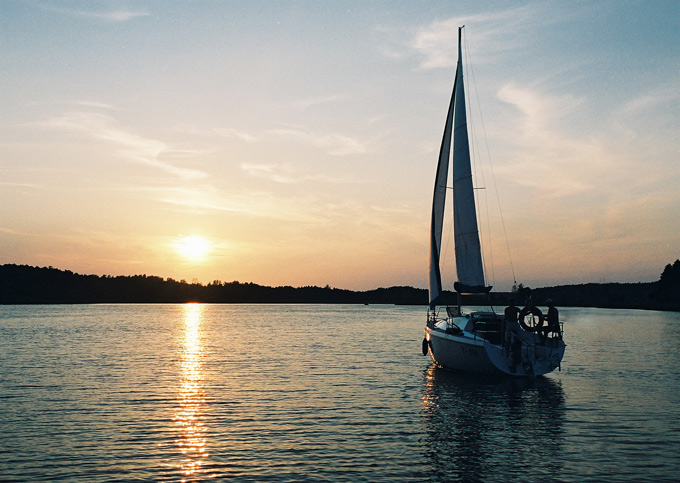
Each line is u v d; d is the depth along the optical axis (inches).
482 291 1096.8
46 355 1510.8
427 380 1063.6
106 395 909.8
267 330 2709.2
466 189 1118.4
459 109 1136.8
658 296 6540.4
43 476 516.1
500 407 816.3
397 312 6008.9
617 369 1237.7
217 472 529.7
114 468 538.9
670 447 610.9
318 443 626.2
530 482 504.4
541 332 957.2
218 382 1045.2
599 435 661.3
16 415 757.9
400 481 507.8
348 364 1321.4
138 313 5290.4
